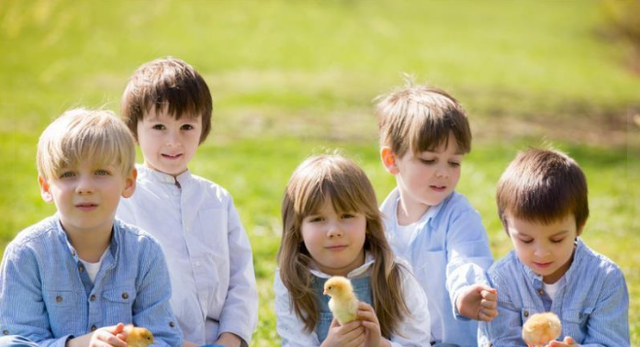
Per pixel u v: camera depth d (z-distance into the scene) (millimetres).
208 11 32156
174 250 5832
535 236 5141
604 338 5246
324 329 5410
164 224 5852
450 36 35344
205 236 5922
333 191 5227
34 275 4953
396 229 6207
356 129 18969
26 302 4930
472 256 5777
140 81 5879
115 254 5105
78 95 20656
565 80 27984
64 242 5000
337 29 33281
